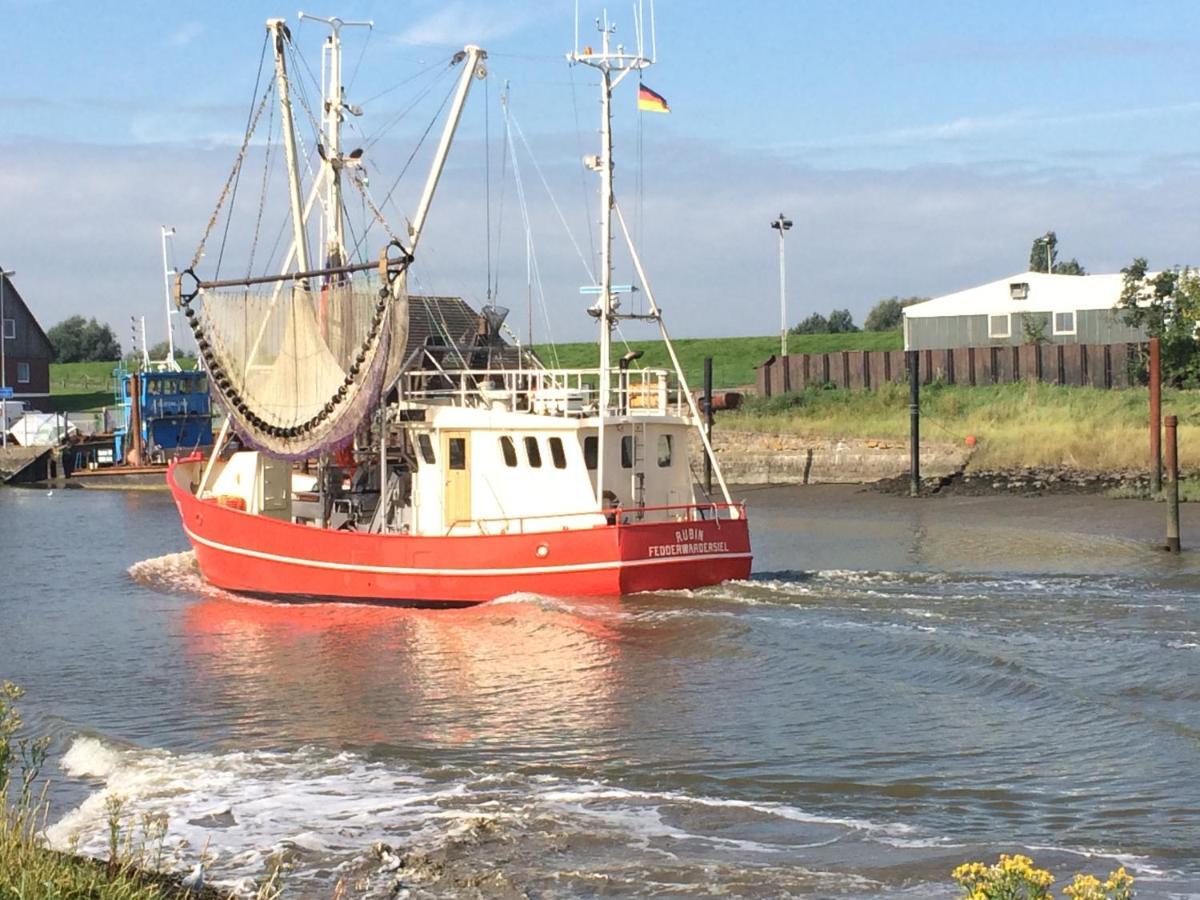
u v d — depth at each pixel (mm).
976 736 15266
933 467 49188
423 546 24547
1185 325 56750
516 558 23922
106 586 30156
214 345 26719
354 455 27328
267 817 13078
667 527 23984
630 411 25844
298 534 26062
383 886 11094
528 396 26344
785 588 24453
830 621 21594
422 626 22938
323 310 25781
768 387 63812
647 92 24328
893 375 61188
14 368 88188
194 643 22688
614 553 23375
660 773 14266
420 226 28422
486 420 25250
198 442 64312
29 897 8922
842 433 53156
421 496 26078
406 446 26547
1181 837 11797
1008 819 12484
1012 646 19484
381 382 24828
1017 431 50156
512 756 15133
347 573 25453
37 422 69500
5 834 10031
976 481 46750
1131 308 60188
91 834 12625
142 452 63219
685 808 12984
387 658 20641
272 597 26672
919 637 20203
